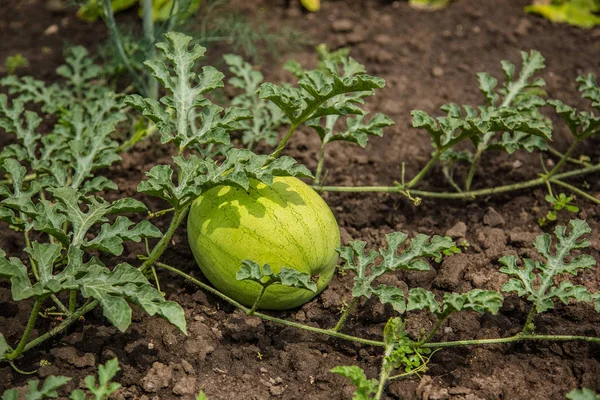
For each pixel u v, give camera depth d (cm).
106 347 479
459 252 553
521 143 568
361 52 756
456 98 709
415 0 812
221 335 500
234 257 468
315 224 473
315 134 662
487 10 808
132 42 685
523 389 463
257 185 477
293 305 496
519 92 619
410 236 579
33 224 470
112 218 582
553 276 517
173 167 627
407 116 687
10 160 487
